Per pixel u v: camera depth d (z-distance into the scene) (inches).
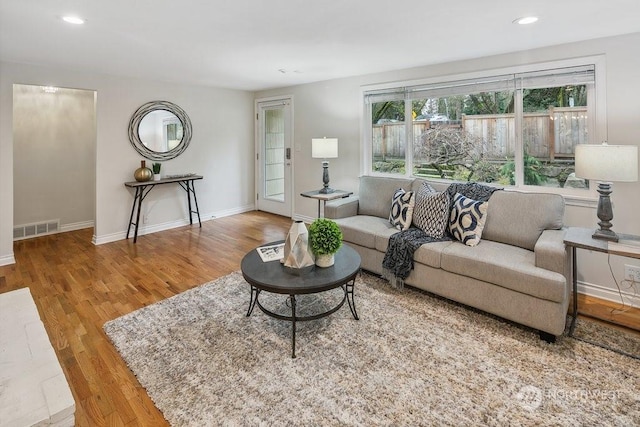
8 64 141.5
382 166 175.5
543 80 121.3
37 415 44.6
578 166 92.7
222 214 233.9
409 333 93.0
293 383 74.4
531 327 91.9
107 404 69.1
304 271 91.4
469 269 100.7
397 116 166.6
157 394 71.4
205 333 93.5
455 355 83.5
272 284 83.4
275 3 84.9
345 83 183.0
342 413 66.2
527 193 113.8
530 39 112.0
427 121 155.6
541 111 124.1
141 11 88.8
